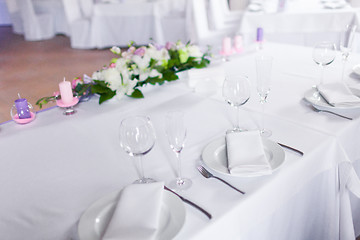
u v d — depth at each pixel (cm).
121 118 138
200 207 80
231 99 112
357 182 110
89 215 78
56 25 708
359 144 125
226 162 98
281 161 93
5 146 122
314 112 128
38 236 80
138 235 69
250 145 98
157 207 76
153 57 162
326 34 313
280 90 152
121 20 532
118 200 81
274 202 92
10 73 477
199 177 94
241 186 88
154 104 150
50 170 106
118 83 147
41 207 90
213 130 122
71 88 149
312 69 176
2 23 908
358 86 141
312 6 343
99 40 560
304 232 116
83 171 103
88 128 132
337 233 124
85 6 579
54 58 542
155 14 502
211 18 421
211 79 161
